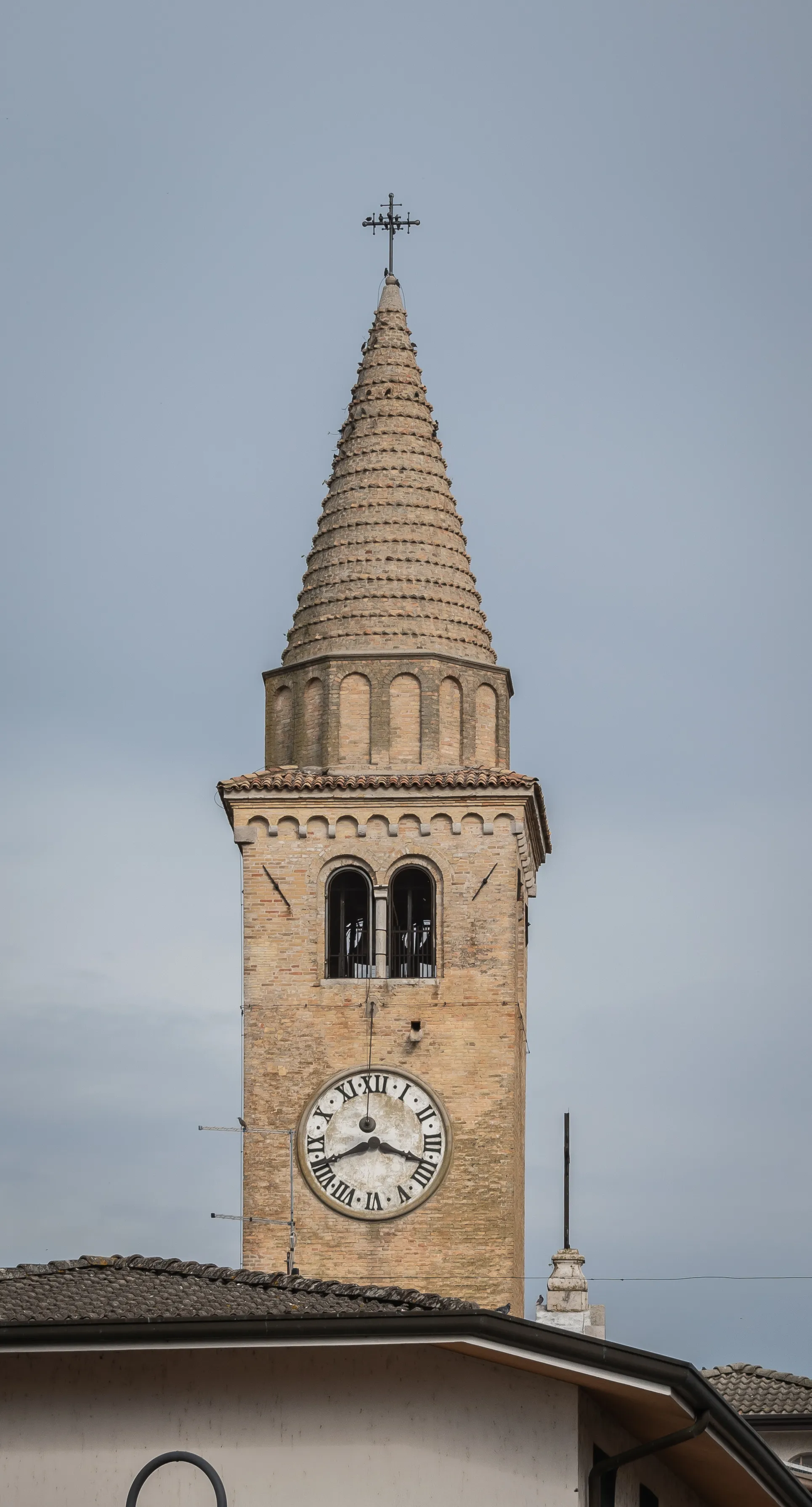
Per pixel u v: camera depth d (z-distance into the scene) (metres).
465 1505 51.59
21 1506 52.22
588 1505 52.47
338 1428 52.12
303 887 105.44
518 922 106.88
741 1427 53.91
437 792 105.88
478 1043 103.81
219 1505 51.75
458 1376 52.12
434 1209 102.38
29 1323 51.72
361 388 117.06
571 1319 89.38
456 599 112.44
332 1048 103.94
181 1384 52.50
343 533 113.50
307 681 110.81
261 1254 102.12
